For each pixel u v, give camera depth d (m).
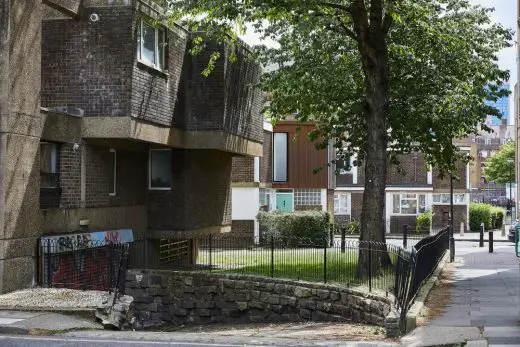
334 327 16.25
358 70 25.05
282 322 19.50
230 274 20.94
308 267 21.11
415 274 15.20
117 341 12.33
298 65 24.34
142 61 21.11
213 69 23.83
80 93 20.55
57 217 19.12
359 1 20.88
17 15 17.11
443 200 57.81
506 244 40.88
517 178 39.31
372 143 21.47
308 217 37.00
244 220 37.22
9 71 16.80
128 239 22.83
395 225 56.78
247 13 19.83
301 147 42.25
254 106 28.12
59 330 13.13
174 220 24.92
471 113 24.25
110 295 16.20
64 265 18.89
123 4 20.34
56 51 20.72
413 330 13.27
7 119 16.72
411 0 20.84
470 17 23.52
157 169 25.16
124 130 20.23
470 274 23.30
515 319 14.18
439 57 23.92
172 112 23.06
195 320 21.16
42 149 19.23
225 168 28.84
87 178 20.81
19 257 17.16
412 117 24.31
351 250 20.47
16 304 15.11
